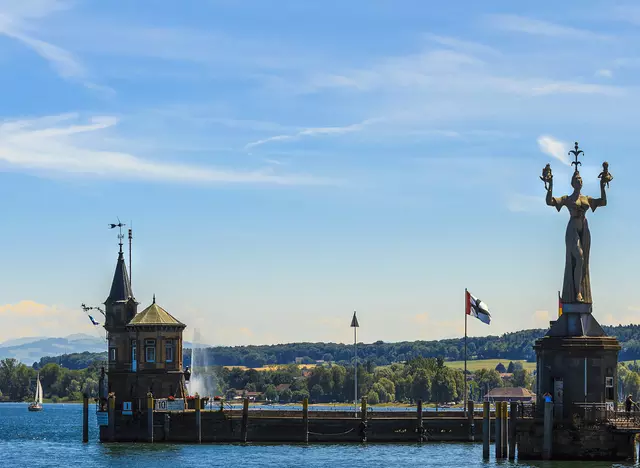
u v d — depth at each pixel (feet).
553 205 411.54
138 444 548.72
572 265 411.54
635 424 395.55
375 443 543.80
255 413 557.33
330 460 470.80
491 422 549.54
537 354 414.21
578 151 413.59
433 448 520.42
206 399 573.74
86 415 598.75
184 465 460.14
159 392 569.23
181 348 576.20
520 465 404.57
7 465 487.20
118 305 584.40
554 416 402.31
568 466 396.98
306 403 545.44
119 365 580.30
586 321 409.28
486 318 577.43
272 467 449.89
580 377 401.70
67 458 510.17
